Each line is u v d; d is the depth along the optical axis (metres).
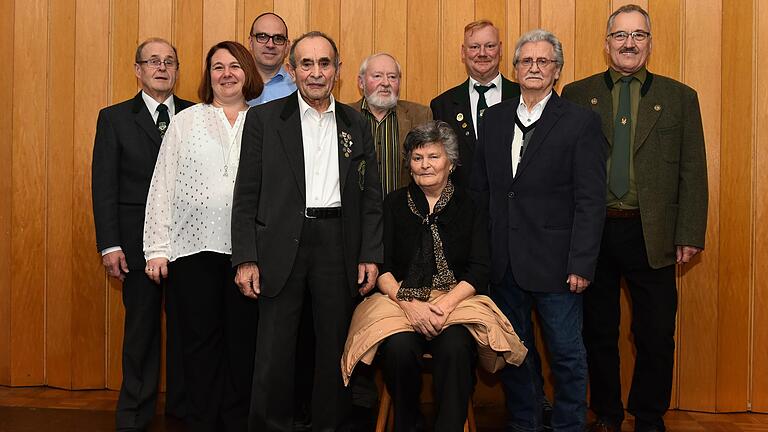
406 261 2.79
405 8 3.69
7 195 3.83
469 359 2.58
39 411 3.41
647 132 3.00
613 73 3.10
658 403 3.03
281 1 3.72
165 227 2.83
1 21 3.81
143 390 3.14
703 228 3.02
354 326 2.72
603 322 3.13
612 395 3.13
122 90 3.75
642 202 2.97
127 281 3.13
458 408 2.54
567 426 2.84
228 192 2.80
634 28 2.98
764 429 3.29
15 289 3.82
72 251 3.78
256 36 3.38
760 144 3.48
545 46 2.77
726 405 3.51
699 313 3.53
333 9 3.71
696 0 3.50
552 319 2.81
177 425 3.22
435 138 2.76
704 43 3.49
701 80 3.50
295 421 3.16
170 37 3.74
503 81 3.34
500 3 3.65
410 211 2.82
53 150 3.78
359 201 2.78
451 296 2.67
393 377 2.60
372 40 3.71
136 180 3.10
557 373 2.85
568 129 2.78
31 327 3.82
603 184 2.77
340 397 2.73
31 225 3.80
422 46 3.69
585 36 3.60
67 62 3.76
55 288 3.80
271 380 2.71
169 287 3.25
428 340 2.67
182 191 2.81
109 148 3.08
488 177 2.91
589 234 2.72
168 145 2.86
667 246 2.99
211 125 2.85
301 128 2.74
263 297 2.73
